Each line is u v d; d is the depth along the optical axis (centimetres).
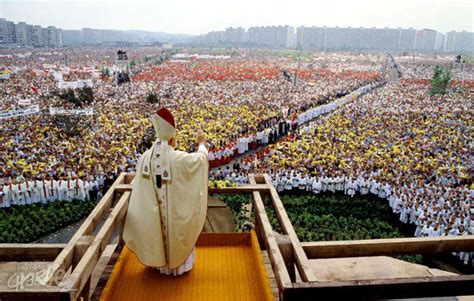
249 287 411
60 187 1967
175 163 416
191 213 416
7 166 2178
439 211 1700
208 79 7744
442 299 384
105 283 434
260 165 2320
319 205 2027
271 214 1568
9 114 3434
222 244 498
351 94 5806
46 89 5744
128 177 570
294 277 394
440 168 2330
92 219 438
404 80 8144
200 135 480
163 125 423
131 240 422
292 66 11856
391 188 2033
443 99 5316
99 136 2922
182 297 394
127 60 5731
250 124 3466
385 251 418
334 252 410
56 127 3131
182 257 418
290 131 3594
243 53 19150
